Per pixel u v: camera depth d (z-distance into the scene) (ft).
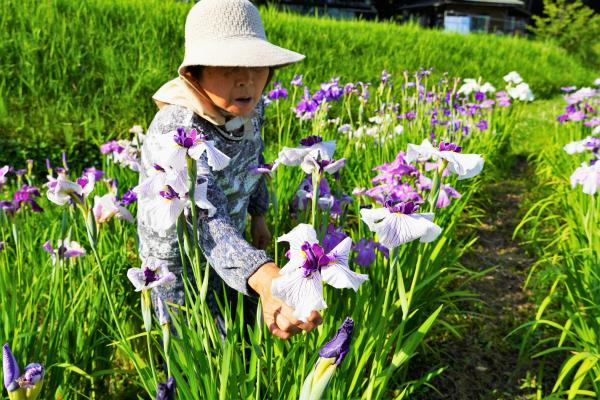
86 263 7.66
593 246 8.93
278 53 5.41
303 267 3.92
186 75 5.66
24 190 8.38
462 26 85.92
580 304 8.45
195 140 4.47
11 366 3.78
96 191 10.80
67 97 19.12
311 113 13.26
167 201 4.63
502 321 10.18
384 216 4.82
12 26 21.43
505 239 13.97
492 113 20.76
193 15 5.73
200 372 5.44
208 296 7.09
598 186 8.79
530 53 49.32
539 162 19.34
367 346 6.00
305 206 7.44
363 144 13.10
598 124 14.75
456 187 12.05
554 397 6.89
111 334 7.47
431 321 5.59
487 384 8.48
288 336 4.58
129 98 19.51
